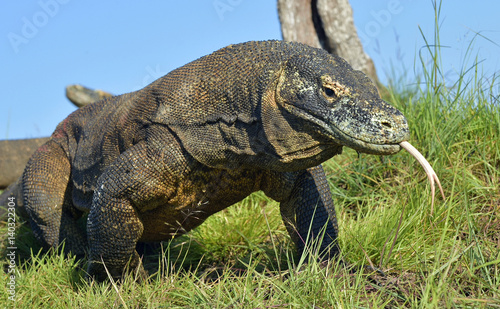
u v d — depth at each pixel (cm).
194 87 384
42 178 499
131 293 382
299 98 345
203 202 403
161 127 388
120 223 393
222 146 374
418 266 409
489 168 532
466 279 377
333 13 888
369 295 361
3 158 795
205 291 375
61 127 525
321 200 415
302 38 902
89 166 463
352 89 335
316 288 350
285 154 354
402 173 559
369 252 436
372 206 523
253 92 362
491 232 459
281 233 512
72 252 498
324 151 352
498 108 568
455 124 562
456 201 494
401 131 322
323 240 410
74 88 910
